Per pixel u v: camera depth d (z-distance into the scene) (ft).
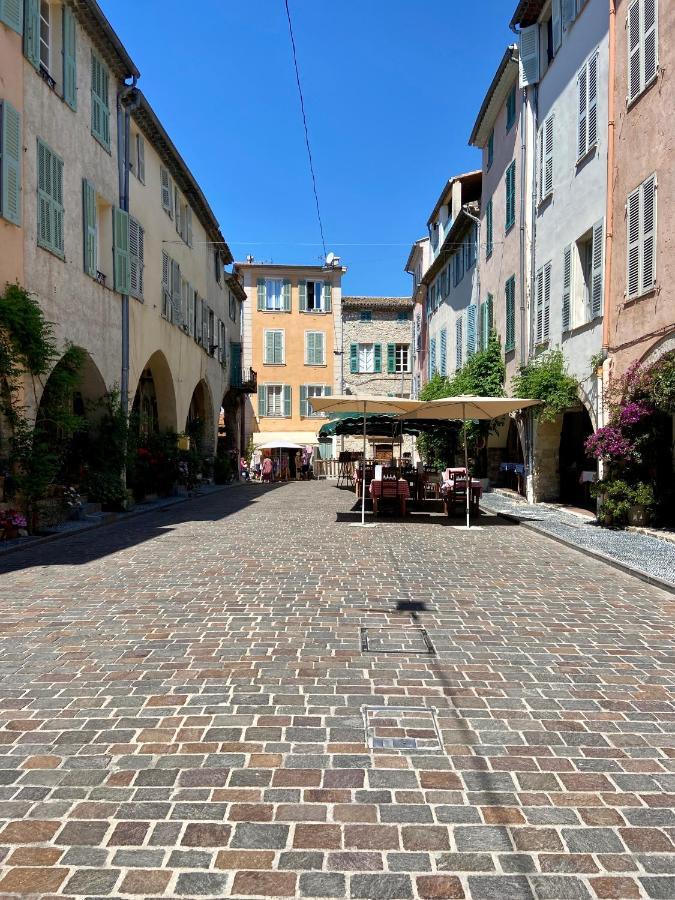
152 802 9.80
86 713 12.94
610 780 10.58
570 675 15.33
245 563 29.63
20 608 21.20
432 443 90.33
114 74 52.26
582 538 36.55
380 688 14.37
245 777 10.54
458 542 36.99
